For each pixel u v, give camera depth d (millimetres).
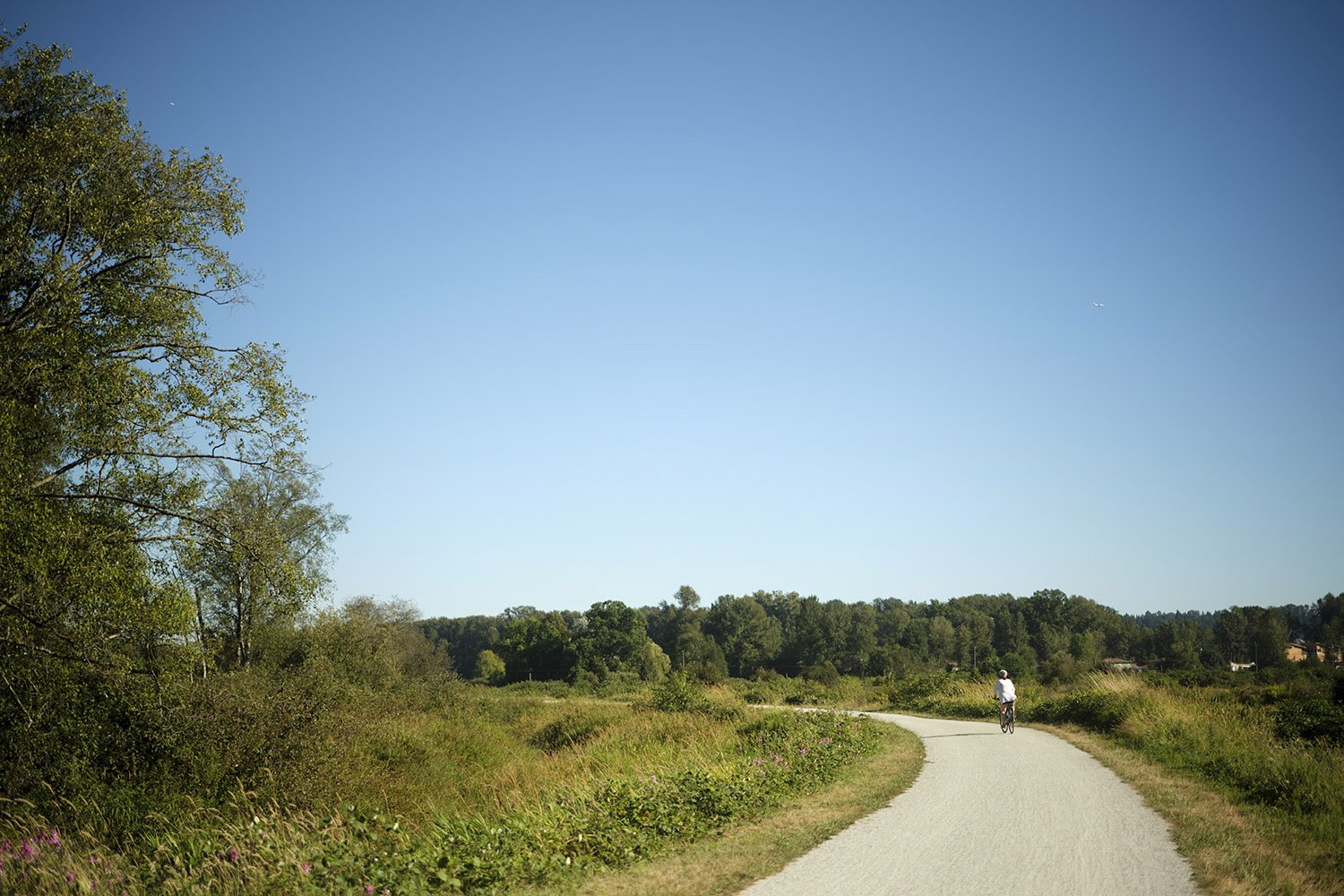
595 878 7699
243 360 17266
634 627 97312
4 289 16188
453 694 37375
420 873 7496
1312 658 111188
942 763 15906
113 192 17016
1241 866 7934
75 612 15750
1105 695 24844
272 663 33000
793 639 116688
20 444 14922
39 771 14312
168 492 16766
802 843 8938
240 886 7789
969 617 131625
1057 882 7441
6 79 16734
